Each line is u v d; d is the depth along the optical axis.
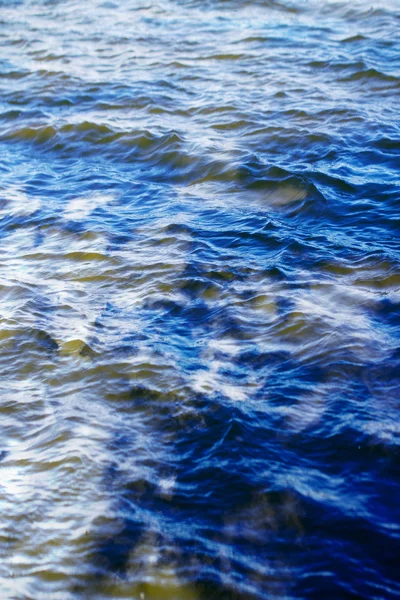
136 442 4.73
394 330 5.66
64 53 14.67
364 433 4.65
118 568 3.88
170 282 6.70
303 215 7.99
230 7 17.19
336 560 3.84
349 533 3.98
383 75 11.91
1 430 4.93
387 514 4.09
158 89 12.30
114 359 5.55
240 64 13.23
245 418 4.84
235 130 10.46
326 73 12.38
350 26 14.92
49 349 5.74
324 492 4.25
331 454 4.52
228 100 11.49
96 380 5.34
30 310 6.30
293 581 3.74
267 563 3.85
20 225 8.13
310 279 6.57
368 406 4.88
